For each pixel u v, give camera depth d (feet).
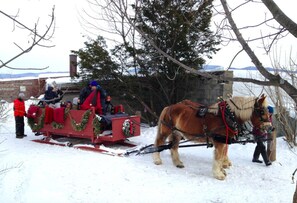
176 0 37.52
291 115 33.17
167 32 40.32
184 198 20.76
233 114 24.06
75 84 50.67
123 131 32.12
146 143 35.17
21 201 19.61
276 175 25.25
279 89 32.86
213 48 42.16
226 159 26.55
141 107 50.11
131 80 46.42
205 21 21.95
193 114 25.55
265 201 20.42
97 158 28.84
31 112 36.35
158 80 45.09
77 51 47.11
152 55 42.39
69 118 33.60
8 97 66.28
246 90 35.94
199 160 29.22
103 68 46.14
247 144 33.91
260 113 23.70
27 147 33.50
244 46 8.79
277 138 35.14
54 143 34.76
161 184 23.07
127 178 24.04
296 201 10.69
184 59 42.60
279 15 8.28
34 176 23.65
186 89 46.70
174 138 27.43
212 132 24.35
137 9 22.56
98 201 20.17
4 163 26.66
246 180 24.14
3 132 41.98
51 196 20.49
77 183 22.79
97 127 31.81
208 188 22.47
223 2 8.86
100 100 33.53
